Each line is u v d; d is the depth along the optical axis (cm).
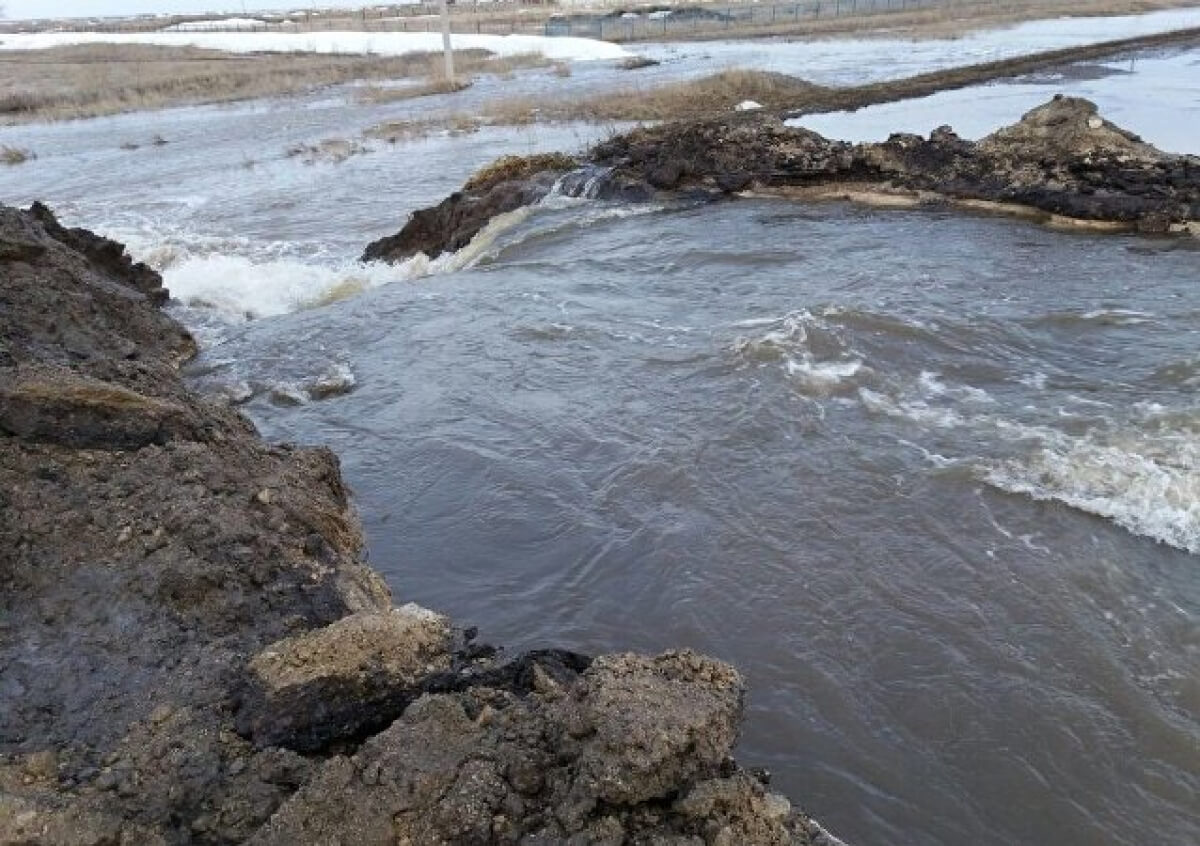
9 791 367
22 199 2283
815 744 496
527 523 709
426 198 2120
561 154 1934
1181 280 1136
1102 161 1421
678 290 1220
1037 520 675
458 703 394
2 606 501
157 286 1382
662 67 4191
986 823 450
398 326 1162
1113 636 562
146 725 419
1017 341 977
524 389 943
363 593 566
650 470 766
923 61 3769
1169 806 455
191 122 3462
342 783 355
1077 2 5947
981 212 1502
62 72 4950
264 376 1028
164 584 509
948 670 540
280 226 1947
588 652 570
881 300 1095
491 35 6384
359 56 5444
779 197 1675
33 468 584
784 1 7631
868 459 762
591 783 333
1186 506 676
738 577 630
